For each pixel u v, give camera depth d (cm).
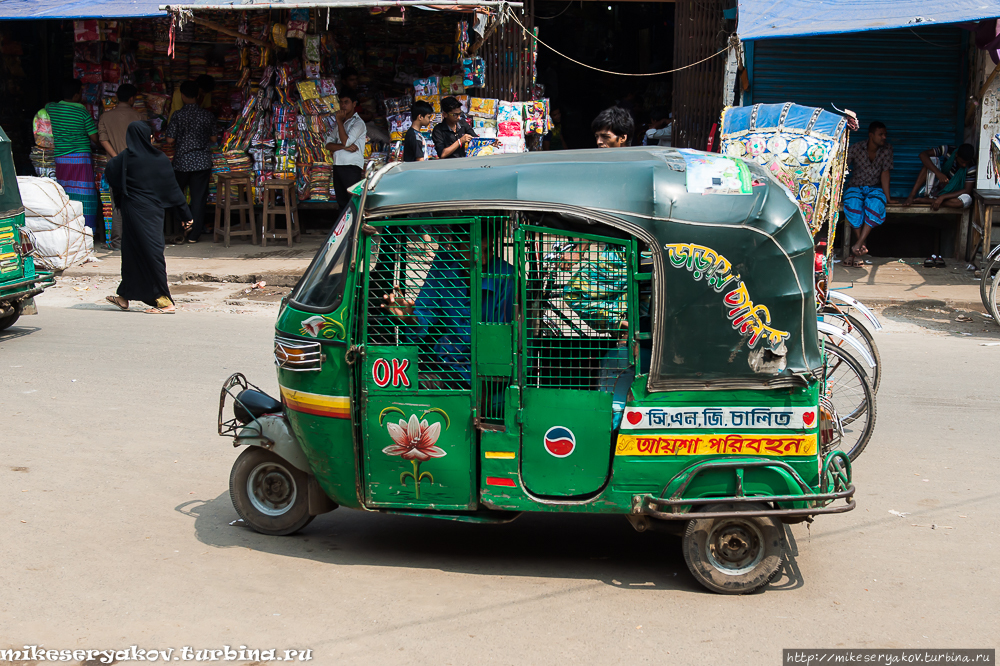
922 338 841
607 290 361
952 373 715
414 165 405
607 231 358
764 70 1191
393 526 449
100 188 1295
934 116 1199
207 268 1123
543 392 366
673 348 357
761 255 353
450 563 402
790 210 357
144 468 515
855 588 376
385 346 377
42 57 1433
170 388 665
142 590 371
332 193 1278
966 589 375
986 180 1133
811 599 366
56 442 553
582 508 371
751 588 369
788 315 356
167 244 1287
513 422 370
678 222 352
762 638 333
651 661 316
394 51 1337
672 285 354
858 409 528
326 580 383
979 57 1133
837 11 1007
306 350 387
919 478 506
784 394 359
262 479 431
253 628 340
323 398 388
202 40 1334
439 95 1219
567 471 371
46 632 336
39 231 1090
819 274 519
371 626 342
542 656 320
